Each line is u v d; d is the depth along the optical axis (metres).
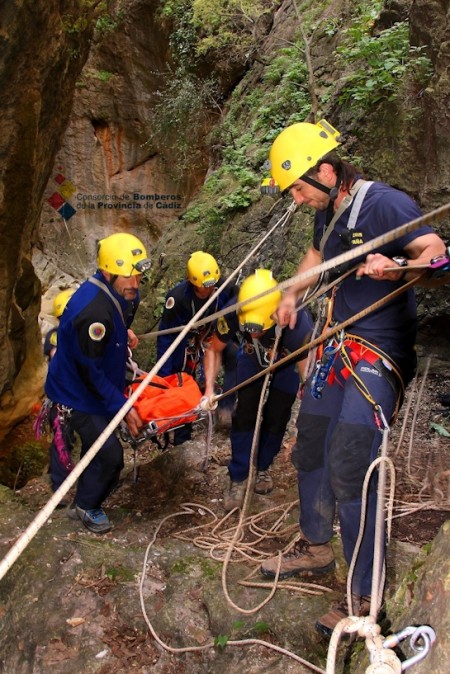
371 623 1.70
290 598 2.88
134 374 4.00
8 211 4.36
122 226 14.19
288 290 2.98
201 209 8.57
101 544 3.40
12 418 5.49
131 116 13.49
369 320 2.51
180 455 4.47
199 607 2.97
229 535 3.53
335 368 2.60
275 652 2.65
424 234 2.29
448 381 4.90
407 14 6.04
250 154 8.57
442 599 1.85
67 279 13.78
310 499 2.81
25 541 1.31
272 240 7.10
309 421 2.70
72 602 3.05
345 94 6.02
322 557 2.97
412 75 5.11
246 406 3.69
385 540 2.55
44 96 4.66
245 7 10.73
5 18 3.70
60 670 2.77
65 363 3.46
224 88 11.33
